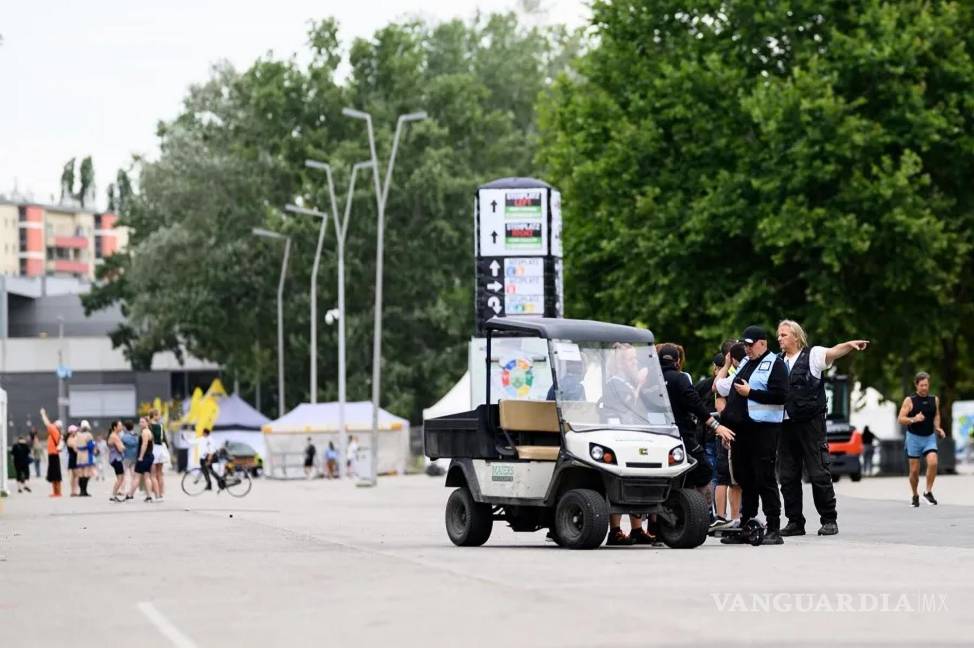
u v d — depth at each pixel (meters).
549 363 50.88
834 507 55.22
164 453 110.25
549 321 52.09
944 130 132.50
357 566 41.44
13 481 184.75
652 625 28.11
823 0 135.50
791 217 127.12
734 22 139.88
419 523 71.50
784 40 139.00
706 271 137.50
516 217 129.75
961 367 163.75
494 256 129.75
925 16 132.88
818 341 135.38
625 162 139.88
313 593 34.75
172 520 73.81
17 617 32.28
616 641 26.00
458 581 36.41
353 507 93.06
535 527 52.16
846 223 126.25
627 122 139.88
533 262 129.50
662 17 144.38
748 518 51.44
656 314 138.25
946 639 26.91
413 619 29.58
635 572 39.66
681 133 138.88
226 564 43.47
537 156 159.25
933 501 76.75
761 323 132.75
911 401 76.56
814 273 133.00
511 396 51.72
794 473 55.09
